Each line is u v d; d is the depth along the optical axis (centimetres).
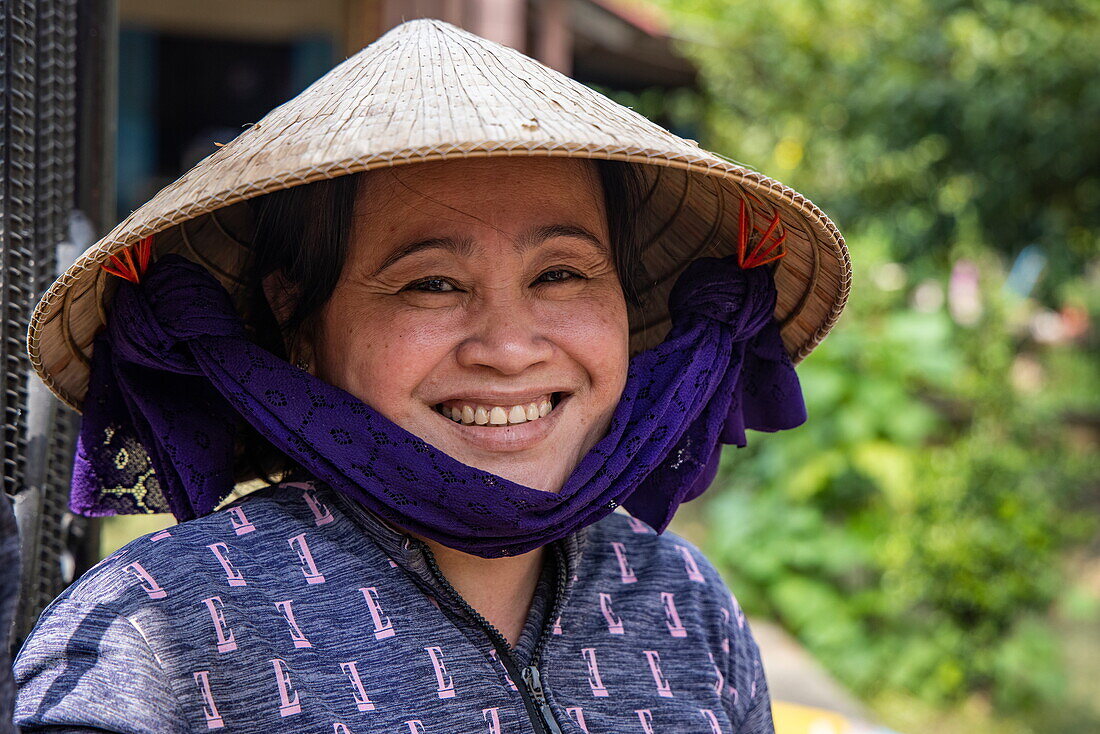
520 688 121
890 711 448
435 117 105
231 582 113
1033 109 568
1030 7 573
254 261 131
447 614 122
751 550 502
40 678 106
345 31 434
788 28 692
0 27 128
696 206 145
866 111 623
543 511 119
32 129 135
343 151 101
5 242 129
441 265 118
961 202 601
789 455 515
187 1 771
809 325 148
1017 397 536
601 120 112
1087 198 585
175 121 911
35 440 137
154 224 105
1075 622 524
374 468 116
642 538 145
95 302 126
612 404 128
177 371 122
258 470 139
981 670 457
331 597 117
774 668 427
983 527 470
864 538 496
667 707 132
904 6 629
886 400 509
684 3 796
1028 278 658
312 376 120
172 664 107
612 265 130
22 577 131
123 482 135
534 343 119
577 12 695
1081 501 586
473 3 414
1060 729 440
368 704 113
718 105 775
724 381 138
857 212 638
